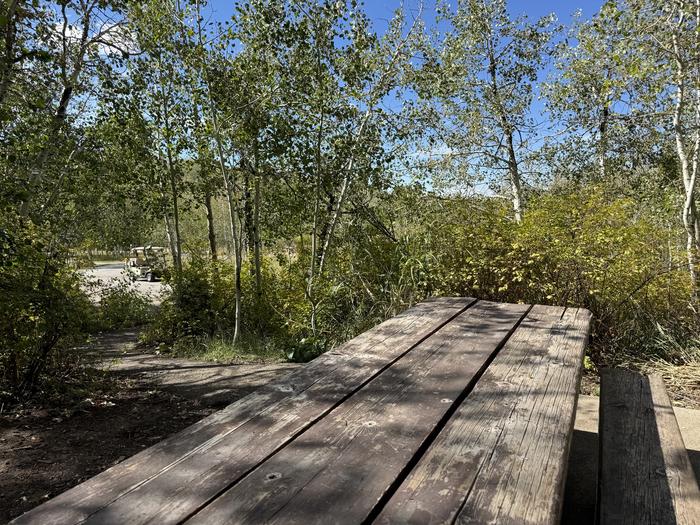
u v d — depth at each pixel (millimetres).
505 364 2002
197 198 12461
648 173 12273
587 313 2971
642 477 2045
